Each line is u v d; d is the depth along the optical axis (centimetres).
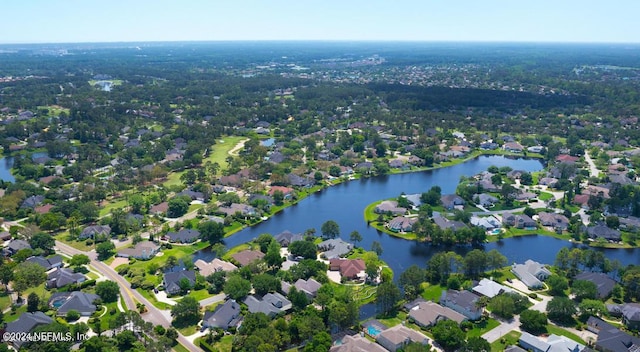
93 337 15162
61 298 18138
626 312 17275
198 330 16625
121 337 15462
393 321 17438
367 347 15038
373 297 19138
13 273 19062
